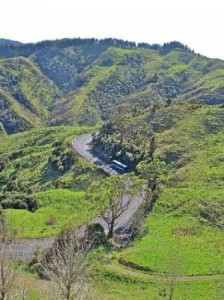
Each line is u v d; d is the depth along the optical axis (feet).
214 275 222.69
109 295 205.57
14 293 124.77
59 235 247.09
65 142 618.85
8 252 229.25
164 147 454.81
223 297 201.46
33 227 333.21
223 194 323.57
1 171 621.31
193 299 199.62
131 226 306.76
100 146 557.33
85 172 481.87
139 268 232.73
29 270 227.61
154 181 364.99
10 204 389.19
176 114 543.39
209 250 250.98
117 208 314.76
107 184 391.45
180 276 217.97
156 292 208.54
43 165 561.43
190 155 426.10
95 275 224.94
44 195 407.03
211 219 293.23
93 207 356.38
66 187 464.65
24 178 549.54
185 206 310.86
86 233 258.78
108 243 273.54
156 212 311.27
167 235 273.75
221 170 372.38
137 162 463.83
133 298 202.59
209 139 458.91
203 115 513.04
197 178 362.94
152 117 556.92
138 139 510.58
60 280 124.77
